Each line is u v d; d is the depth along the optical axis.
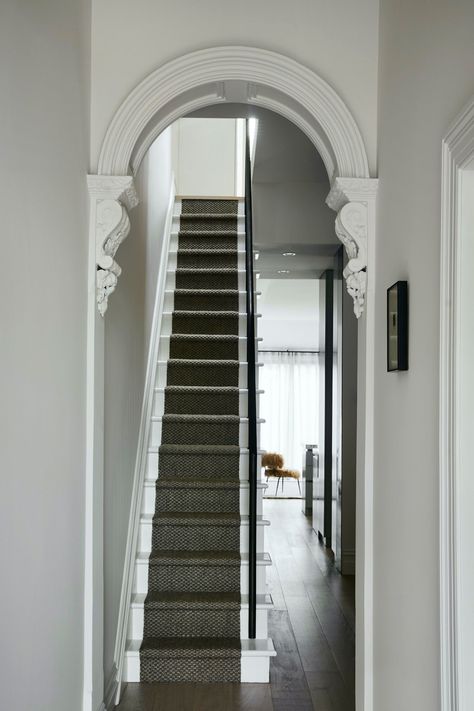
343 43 3.07
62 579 2.52
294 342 14.71
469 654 1.87
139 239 4.73
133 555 4.25
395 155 2.67
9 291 1.88
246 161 5.47
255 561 4.03
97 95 3.04
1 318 1.81
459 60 1.95
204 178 8.84
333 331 7.28
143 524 4.54
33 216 2.12
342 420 6.29
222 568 4.34
